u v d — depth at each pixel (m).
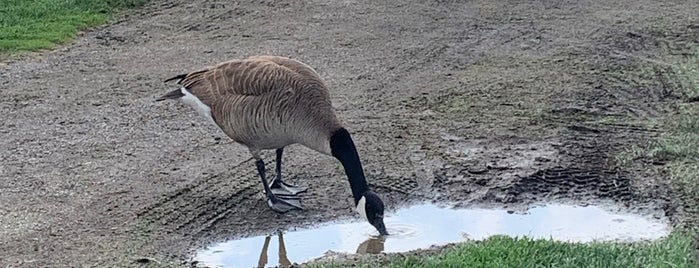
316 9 6.62
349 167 3.63
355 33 6.10
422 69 5.43
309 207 3.85
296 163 4.21
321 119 3.65
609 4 6.75
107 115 4.75
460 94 5.00
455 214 3.79
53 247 3.52
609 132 4.46
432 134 4.48
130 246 3.54
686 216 3.68
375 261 3.31
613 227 3.65
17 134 4.51
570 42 5.88
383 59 5.60
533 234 3.62
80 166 4.18
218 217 3.77
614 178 4.00
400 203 3.87
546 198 3.88
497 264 3.20
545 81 5.16
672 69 5.33
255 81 3.68
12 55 5.61
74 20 6.24
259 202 3.89
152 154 4.30
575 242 3.43
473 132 4.49
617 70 5.34
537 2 6.82
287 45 5.86
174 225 3.71
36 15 6.24
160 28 6.20
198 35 6.07
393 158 4.23
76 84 5.19
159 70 5.41
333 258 3.36
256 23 6.32
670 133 4.43
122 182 4.04
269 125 3.67
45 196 3.91
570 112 4.71
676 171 4.03
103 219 3.73
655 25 6.22
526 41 5.92
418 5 6.73
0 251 3.49
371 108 4.83
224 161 4.24
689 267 3.23
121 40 5.96
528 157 4.20
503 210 3.81
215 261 3.47
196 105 3.86
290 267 3.30
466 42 5.91
